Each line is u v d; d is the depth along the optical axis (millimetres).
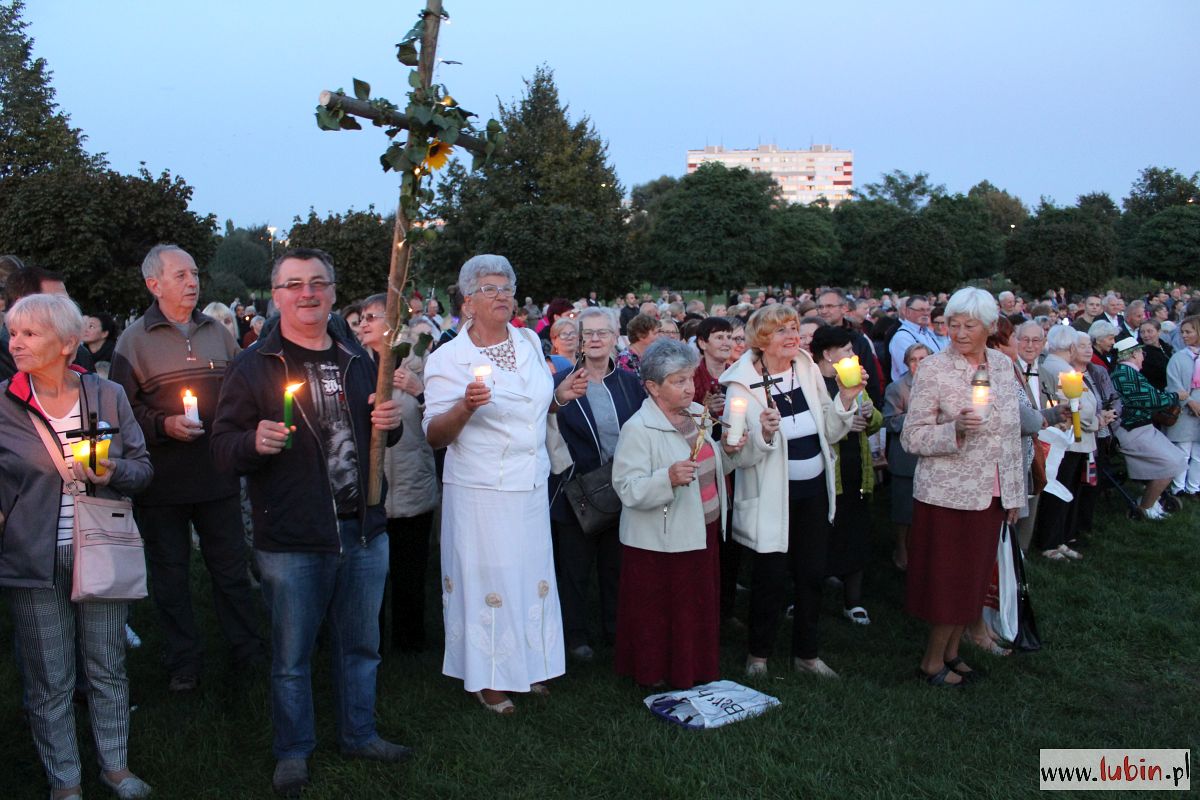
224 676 4414
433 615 5324
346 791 3359
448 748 3697
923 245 47938
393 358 3271
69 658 3199
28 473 3072
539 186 35031
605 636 5043
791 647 4859
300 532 3234
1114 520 7480
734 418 3898
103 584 3078
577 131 36438
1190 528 7230
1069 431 6121
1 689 4137
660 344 4145
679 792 3336
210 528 4367
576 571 4824
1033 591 5770
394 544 4641
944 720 4031
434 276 30125
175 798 3299
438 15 3023
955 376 4305
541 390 3998
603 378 4953
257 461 3139
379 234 19453
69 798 3164
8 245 15562
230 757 3600
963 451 4270
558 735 3840
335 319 3592
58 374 3188
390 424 3344
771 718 3943
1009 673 4586
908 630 5281
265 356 3262
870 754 3641
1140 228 49500
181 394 4188
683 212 43781
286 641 3311
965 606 4301
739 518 4391
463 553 3926
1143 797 3404
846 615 5469
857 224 59125
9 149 19797
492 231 28812
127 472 3219
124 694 3342
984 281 58562
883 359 8898
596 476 4617
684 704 4012
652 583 4199
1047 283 43812
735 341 6172
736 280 43625
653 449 4121
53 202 15242
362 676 3559
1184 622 5207
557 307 10250
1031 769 3611
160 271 4227
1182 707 4211
